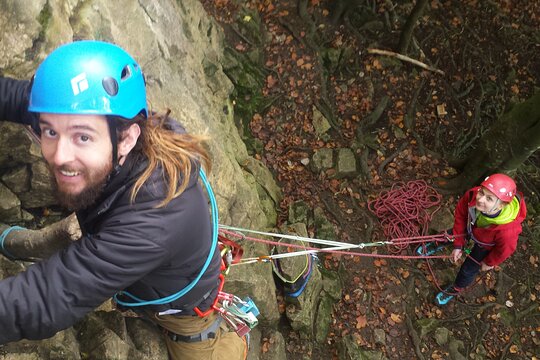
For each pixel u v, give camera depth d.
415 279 6.74
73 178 1.58
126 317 2.99
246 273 4.59
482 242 5.33
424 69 8.31
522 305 6.88
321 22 8.10
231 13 7.53
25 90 1.87
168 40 4.46
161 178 1.66
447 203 7.44
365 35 8.27
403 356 6.21
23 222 2.90
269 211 6.34
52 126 1.52
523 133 6.38
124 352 2.76
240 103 7.25
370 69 8.11
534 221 7.68
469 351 6.47
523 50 8.95
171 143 1.70
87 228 1.81
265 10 7.92
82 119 1.49
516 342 6.61
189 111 4.09
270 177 6.71
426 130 8.02
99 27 3.22
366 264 6.70
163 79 3.95
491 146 6.85
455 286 6.23
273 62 7.69
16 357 2.34
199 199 1.81
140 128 1.66
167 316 2.64
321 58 7.89
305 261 5.64
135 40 3.66
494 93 8.54
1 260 2.55
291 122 7.50
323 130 7.54
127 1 3.62
